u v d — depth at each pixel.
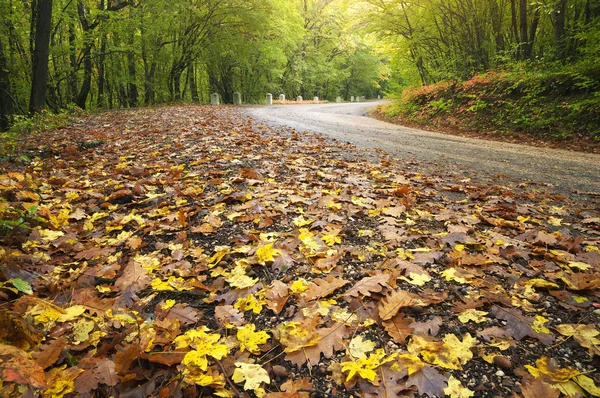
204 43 24.38
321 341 1.73
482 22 15.78
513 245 2.66
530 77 11.77
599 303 1.98
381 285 2.12
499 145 9.10
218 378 1.51
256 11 23.38
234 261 2.52
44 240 2.90
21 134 8.76
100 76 21.70
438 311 1.97
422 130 13.27
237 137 7.41
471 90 13.95
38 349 1.64
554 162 6.84
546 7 12.00
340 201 3.62
